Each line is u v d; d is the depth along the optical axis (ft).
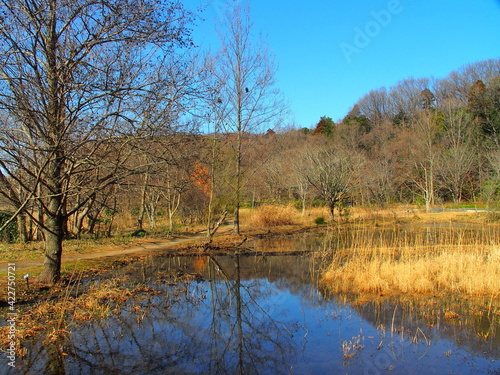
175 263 42.24
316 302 26.63
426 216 85.51
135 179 33.32
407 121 164.35
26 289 25.99
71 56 23.48
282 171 101.71
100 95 23.35
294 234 67.62
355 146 128.36
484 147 106.01
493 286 27.22
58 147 23.63
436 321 22.13
